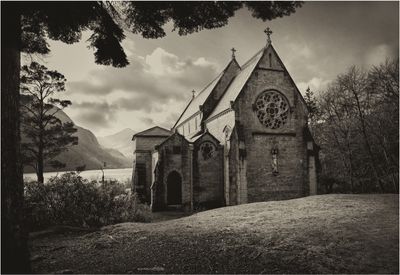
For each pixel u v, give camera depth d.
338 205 11.78
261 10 6.35
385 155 24.94
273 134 24.91
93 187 13.50
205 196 24.02
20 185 5.51
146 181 32.59
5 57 5.32
